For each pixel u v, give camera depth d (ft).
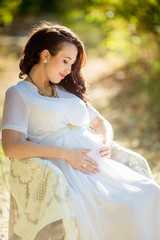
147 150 16.44
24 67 8.58
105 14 24.61
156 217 8.11
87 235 7.25
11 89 8.09
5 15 37.99
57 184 7.07
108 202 7.75
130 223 7.73
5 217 10.76
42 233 7.23
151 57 24.67
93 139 8.70
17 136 7.91
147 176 8.89
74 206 7.14
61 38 8.21
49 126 8.22
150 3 21.71
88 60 37.81
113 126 19.61
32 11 59.82
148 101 21.89
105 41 26.55
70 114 8.54
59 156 7.89
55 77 8.35
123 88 25.27
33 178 7.54
